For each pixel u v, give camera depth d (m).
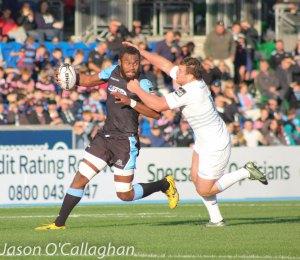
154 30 73.50
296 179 51.50
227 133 32.53
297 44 69.81
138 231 32.28
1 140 51.81
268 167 51.00
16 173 48.00
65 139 52.75
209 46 67.44
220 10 73.62
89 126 54.62
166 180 33.97
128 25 72.19
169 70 32.06
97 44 67.56
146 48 63.38
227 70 65.62
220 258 25.66
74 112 58.34
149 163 49.47
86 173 32.62
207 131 32.22
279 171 51.22
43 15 68.00
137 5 73.00
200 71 31.91
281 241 29.41
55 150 48.44
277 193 51.16
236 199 50.78
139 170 49.34
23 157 48.09
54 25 68.12
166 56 64.56
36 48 63.25
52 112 57.44
